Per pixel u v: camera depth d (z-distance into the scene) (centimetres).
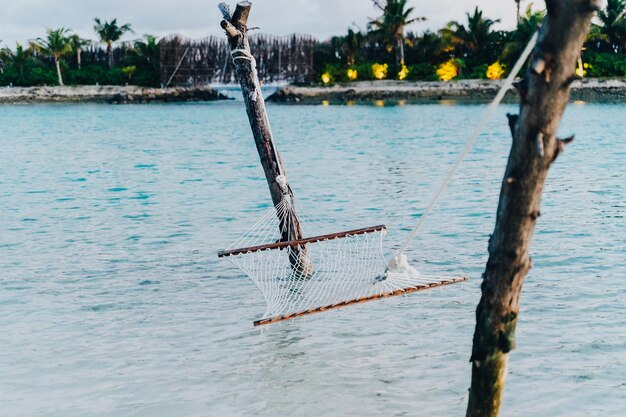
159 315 995
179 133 4300
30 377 798
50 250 1370
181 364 831
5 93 7869
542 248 1301
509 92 7006
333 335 907
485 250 1315
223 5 1143
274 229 1531
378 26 7769
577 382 762
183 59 8088
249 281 1145
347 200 1892
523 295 1039
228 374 805
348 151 3142
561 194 1886
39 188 2192
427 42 7825
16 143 3712
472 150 3095
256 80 1141
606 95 6838
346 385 772
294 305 1008
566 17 417
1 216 1723
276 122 4925
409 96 7300
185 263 1265
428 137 3725
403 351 854
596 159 2633
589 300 1012
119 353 863
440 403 730
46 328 945
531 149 448
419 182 2189
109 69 8594
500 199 478
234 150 3316
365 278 1119
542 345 855
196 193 2058
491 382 521
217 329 939
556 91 433
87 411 724
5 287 1123
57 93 7944
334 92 7412
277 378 792
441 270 1191
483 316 508
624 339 870
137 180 2355
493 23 7569
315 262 1238
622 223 1507
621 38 7381
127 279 1169
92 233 1523
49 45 8119
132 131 4447
